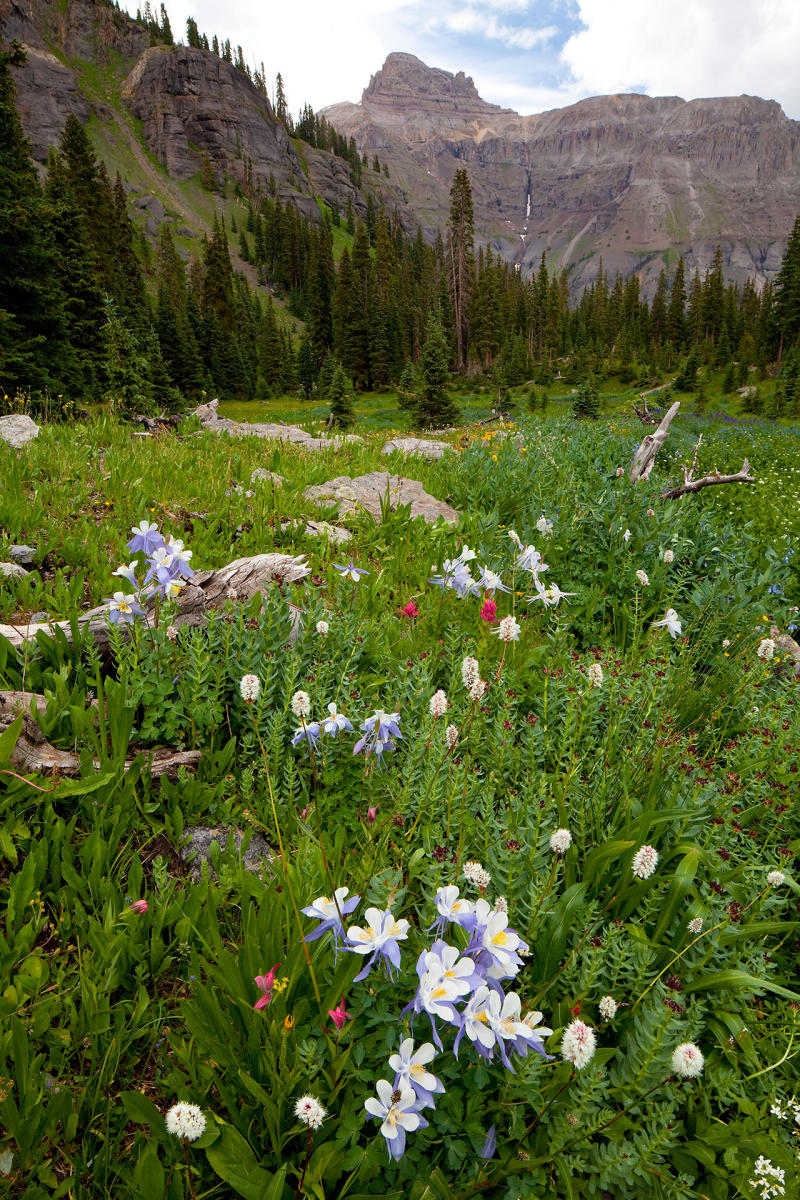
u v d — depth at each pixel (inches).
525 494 328.5
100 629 149.6
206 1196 71.7
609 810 125.9
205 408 668.1
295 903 90.7
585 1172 79.9
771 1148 79.9
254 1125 77.1
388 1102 63.7
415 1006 66.1
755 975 99.0
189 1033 85.5
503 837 112.3
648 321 4598.9
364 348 3223.4
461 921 69.7
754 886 114.6
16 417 389.4
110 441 398.9
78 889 99.8
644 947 94.3
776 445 961.5
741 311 4330.7
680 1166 82.7
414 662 165.9
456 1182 75.1
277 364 3452.3
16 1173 70.5
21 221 815.7
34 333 885.2
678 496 338.0
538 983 91.8
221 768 129.3
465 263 3238.2
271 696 134.4
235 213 7691.9
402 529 271.6
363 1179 72.7
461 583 165.0
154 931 95.4
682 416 1480.1
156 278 5137.8
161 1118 73.0
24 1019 84.0
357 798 122.6
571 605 226.4
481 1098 77.2
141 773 121.4
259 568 195.3
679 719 172.9
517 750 138.7
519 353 3348.9
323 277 3703.3
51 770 116.0
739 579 240.5
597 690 146.6
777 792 139.3
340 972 81.1
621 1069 83.4
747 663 195.0
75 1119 74.1
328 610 178.1
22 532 219.1
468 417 1760.6
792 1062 93.4
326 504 303.0
